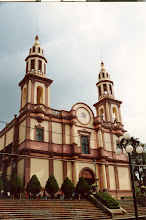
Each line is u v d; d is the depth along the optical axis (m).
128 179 34.28
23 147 26.27
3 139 32.22
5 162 29.88
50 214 16.70
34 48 33.62
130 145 12.77
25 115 27.78
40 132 27.89
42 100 30.03
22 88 32.06
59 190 26.59
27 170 24.83
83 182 23.47
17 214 15.62
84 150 31.03
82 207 19.58
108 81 40.06
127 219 17.39
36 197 22.83
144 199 25.55
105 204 20.27
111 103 38.19
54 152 27.66
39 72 31.62
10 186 22.03
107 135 34.75
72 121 30.72
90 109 34.22
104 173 30.75
